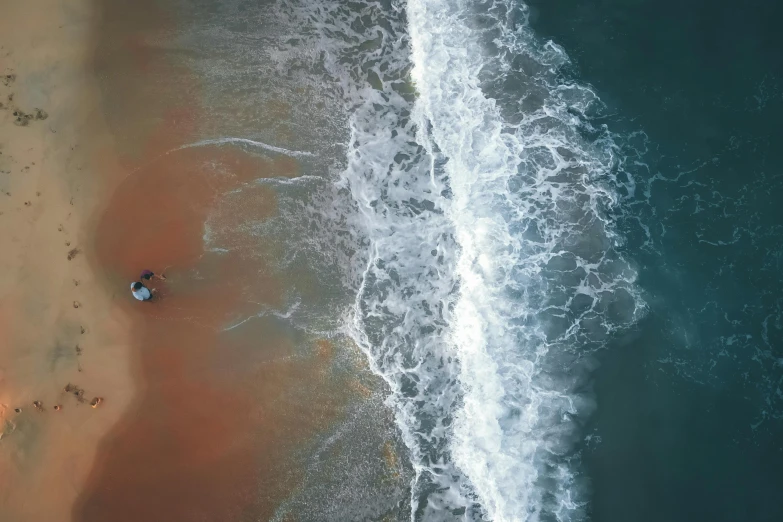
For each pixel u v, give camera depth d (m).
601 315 15.03
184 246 15.24
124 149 16.12
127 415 13.95
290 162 16.36
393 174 16.59
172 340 14.50
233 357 14.36
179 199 15.68
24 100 16.59
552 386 14.44
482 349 14.77
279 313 14.82
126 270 14.98
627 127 16.81
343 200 16.16
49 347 14.47
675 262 15.42
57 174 15.84
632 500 13.40
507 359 14.69
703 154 16.33
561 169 16.55
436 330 14.94
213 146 16.31
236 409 13.92
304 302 14.99
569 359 14.66
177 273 14.97
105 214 15.48
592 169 16.47
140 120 16.45
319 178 16.28
